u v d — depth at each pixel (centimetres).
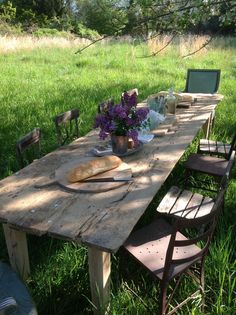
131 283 229
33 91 751
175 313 206
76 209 190
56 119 323
